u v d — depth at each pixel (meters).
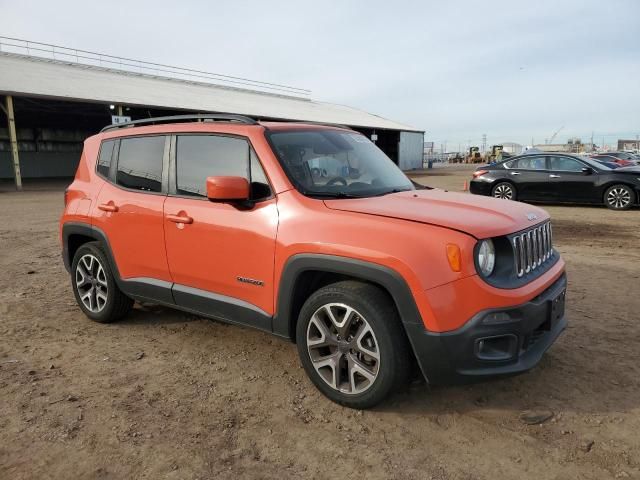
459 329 2.80
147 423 3.07
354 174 3.86
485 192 14.69
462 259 2.80
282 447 2.83
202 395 3.42
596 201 13.23
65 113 33.53
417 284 2.82
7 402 3.31
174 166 4.06
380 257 2.91
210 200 3.46
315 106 51.97
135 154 4.41
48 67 32.34
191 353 4.11
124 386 3.55
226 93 42.62
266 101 44.19
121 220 4.34
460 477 2.56
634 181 12.76
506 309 2.84
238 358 4.02
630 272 6.54
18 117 34.62
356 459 2.72
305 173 3.56
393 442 2.87
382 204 3.31
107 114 34.50
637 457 2.70
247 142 3.66
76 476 2.58
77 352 4.14
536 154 14.12
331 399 3.29
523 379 3.59
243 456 2.75
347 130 4.50
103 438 2.91
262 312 3.51
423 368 2.91
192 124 4.05
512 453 2.76
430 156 82.19
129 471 2.62
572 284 5.98
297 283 3.31
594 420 3.06
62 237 5.01
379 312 2.98
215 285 3.77
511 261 3.00
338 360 3.21
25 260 7.58
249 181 3.61
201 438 2.92
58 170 38.31
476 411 3.19
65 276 6.60
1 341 4.37
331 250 3.08
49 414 3.17
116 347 4.24
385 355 2.98
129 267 4.36
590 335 4.36
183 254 3.91
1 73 25.75
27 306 5.33
